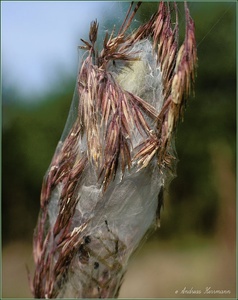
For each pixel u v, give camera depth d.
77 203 0.25
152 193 0.25
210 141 0.90
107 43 0.24
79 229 0.25
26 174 1.01
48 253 0.25
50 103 1.00
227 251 0.85
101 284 0.25
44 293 0.25
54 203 0.26
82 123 0.24
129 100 0.24
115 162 0.24
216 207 0.91
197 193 0.92
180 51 0.23
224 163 0.91
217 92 0.89
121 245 0.25
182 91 0.23
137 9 0.24
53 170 0.25
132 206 0.25
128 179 0.24
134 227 0.25
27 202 1.02
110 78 0.24
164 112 0.23
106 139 0.24
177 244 0.89
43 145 1.00
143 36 0.24
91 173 0.24
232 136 0.91
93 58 0.24
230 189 0.90
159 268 0.76
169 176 0.25
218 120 0.90
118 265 0.25
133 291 0.67
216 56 0.79
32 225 1.01
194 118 0.89
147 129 0.24
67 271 0.25
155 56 0.24
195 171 0.91
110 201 0.25
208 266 0.77
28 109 1.01
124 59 0.24
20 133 1.01
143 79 0.24
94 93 0.24
